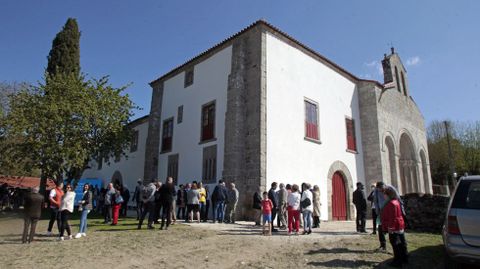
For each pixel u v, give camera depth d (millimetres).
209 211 15242
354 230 11672
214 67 17422
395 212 6480
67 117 15977
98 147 17391
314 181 16047
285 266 6457
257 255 7398
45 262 6828
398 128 22625
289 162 15008
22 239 8992
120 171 26797
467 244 5324
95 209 20781
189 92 18953
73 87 16719
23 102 16359
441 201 10664
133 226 11922
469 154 40656
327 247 8086
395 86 23672
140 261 6906
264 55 15227
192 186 13453
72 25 22656
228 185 14172
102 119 17219
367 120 20453
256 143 14117
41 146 15438
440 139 44781
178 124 19234
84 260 6996
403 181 24016
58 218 9594
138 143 25328
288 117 15586
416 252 7391
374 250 7684
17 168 17938
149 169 20328
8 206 21781
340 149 18375
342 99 19625
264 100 14641
